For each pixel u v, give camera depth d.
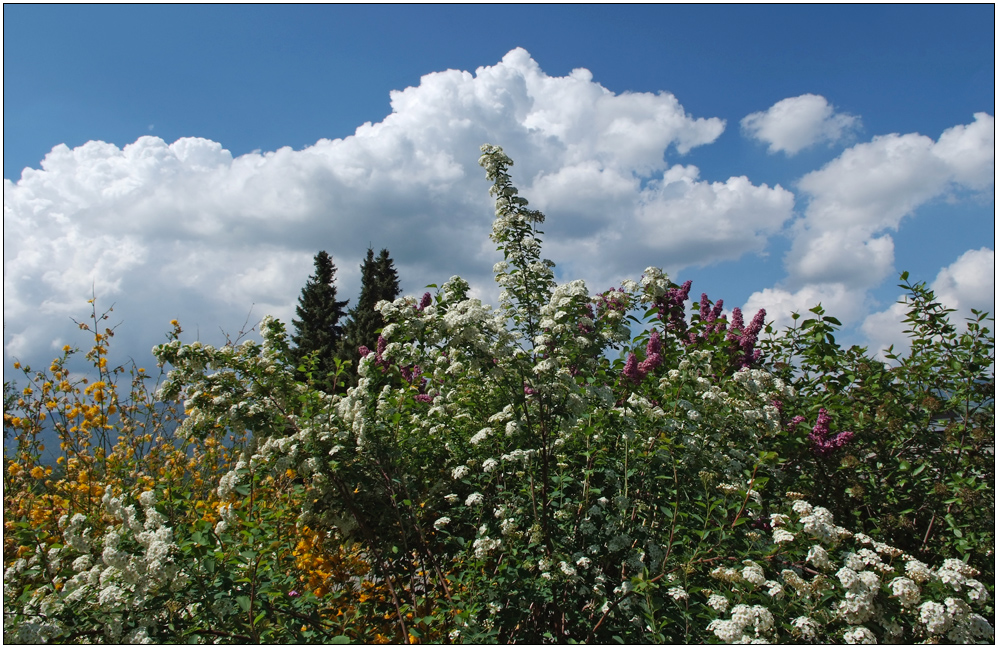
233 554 3.14
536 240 4.59
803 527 3.04
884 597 2.73
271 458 4.25
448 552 4.45
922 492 4.76
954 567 2.77
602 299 4.73
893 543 4.60
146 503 3.51
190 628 2.87
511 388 4.03
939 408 4.88
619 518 3.76
